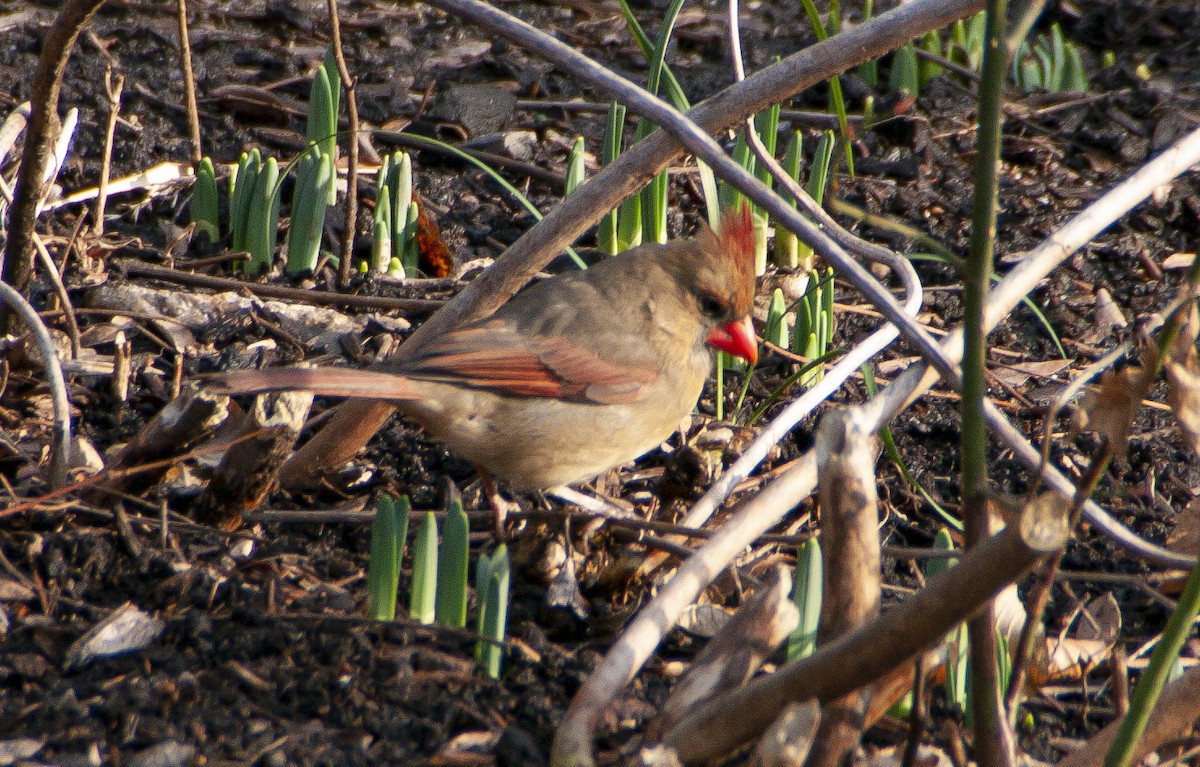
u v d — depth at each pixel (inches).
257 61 522.0
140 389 341.4
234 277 404.5
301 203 406.9
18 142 383.9
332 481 321.1
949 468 349.1
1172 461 351.6
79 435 319.3
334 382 274.4
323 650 235.9
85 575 254.7
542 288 339.9
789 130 513.3
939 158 505.4
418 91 518.6
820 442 183.9
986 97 151.6
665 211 418.6
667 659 249.6
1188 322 160.7
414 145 482.6
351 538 291.4
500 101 515.2
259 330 377.7
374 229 417.4
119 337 355.6
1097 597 292.4
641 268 335.6
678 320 334.3
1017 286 256.7
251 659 233.0
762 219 427.2
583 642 261.4
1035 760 232.2
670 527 279.4
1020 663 184.7
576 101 528.1
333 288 404.8
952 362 229.8
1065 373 394.9
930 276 442.3
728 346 346.6
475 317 313.9
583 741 191.9
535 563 281.7
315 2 574.2
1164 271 452.4
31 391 330.3
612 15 599.8
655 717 212.1
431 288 410.9
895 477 340.5
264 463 273.6
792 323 418.0
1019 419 371.9
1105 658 267.3
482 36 572.1
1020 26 150.3
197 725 214.1
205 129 474.0
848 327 412.5
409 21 577.6
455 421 301.4
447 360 298.0
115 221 421.4
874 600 184.5
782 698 176.4
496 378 301.6
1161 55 600.7
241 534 275.6
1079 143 522.6
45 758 203.0
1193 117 533.0
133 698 218.7
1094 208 263.3
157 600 249.3
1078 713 251.8
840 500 181.8
